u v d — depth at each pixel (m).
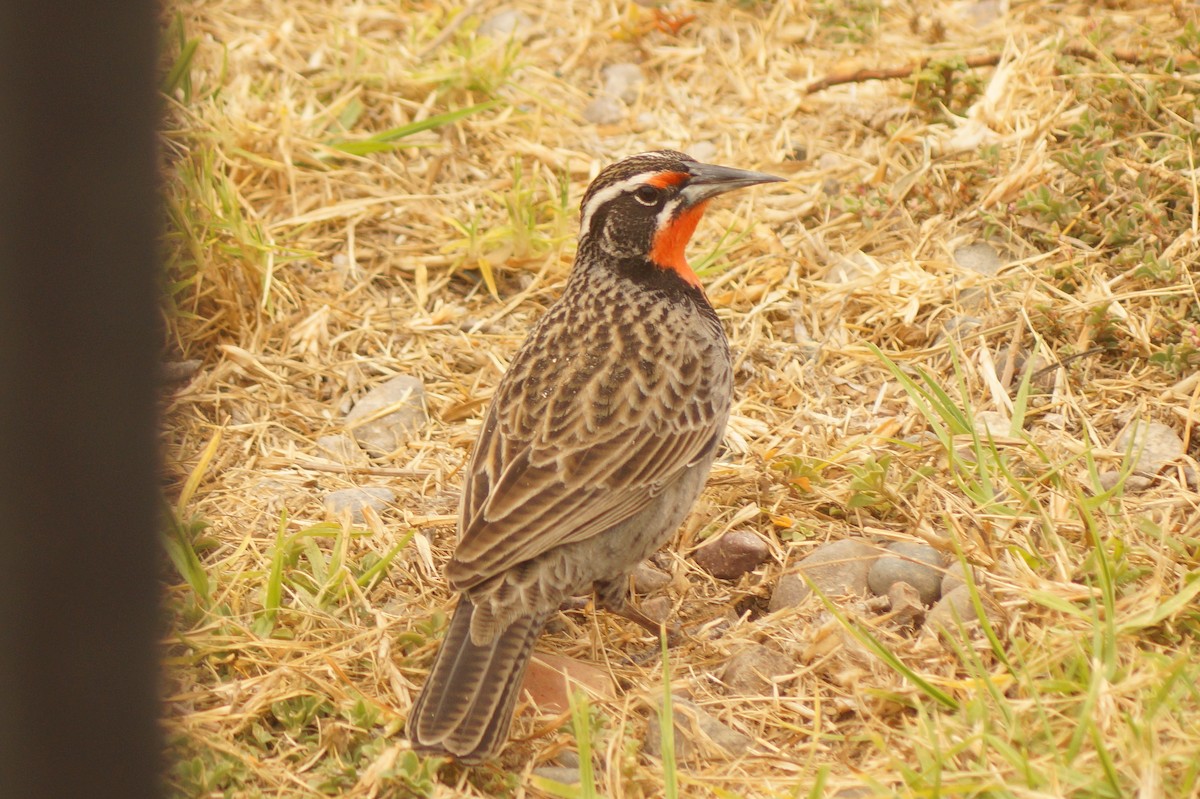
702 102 16.14
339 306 13.41
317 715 8.75
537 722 8.71
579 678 9.14
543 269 13.62
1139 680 8.18
